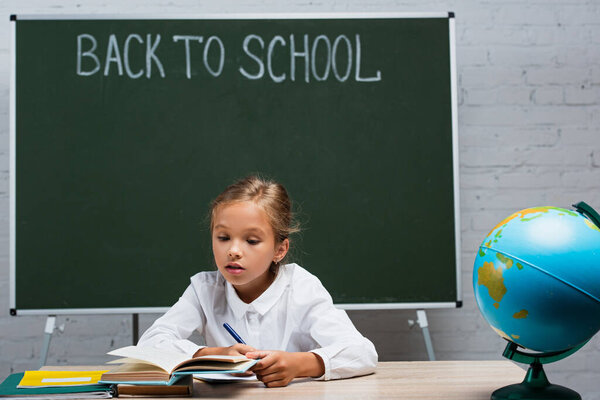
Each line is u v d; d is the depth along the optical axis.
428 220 2.12
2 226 2.28
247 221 1.11
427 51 2.14
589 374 2.34
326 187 2.12
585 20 2.38
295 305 1.25
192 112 2.12
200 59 2.13
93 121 2.11
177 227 2.10
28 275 2.08
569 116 2.36
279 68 2.13
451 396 0.92
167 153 2.11
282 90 2.13
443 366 1.17
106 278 2.09
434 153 2.13
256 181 1.23
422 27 2.15
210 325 1.26
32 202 2.09
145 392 0.95
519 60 2.36
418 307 2.11
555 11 2.37
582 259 0.81
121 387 0.95
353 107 2.13
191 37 2.13
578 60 2.37
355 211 2.12
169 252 2.10
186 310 1.28
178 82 2.12
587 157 2.35
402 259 2.12
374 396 0.93
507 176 2.35
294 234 2.11
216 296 1.29
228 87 2.12
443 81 2.14
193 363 0.95
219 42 2.13
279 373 1.00
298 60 2.13
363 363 1.08
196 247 2.10
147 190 2.11
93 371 1.09
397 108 2.13
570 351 0.89
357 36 2.14
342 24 2.14
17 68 2.11
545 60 2.37
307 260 2.11
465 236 2.34
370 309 2.14
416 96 2.14
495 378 1.06
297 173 2.12
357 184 2.12
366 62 2.14
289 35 2.14
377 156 2.13
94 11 2.30
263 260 1.13
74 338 2.32
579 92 2.36
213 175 2.11
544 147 2.35
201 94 2.12
